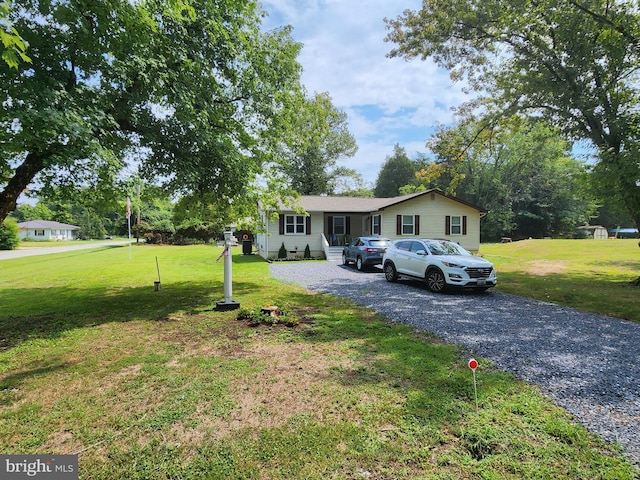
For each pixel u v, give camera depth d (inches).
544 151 1501.0
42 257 930.7
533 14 400.5
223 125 350.0
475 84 530.3
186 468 96.0
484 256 810.2
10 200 242.5
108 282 467.5
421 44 506.0
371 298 342.0
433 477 92.4
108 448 105.4
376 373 159.2
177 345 202.1
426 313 278.4
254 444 106.3
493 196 1694.1
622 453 102.1
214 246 1353.3
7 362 177.8
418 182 1983.3
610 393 140.6
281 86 380.5
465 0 444.8
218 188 354.9
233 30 333.7
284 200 449.1
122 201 315.6
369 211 802.8
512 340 208.7
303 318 261.1
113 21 243.4
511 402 132.3
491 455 101.5
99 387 147.3
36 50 231.0
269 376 156.9
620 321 255.0
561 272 540.4
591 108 399.9
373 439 108.7
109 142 276.7
